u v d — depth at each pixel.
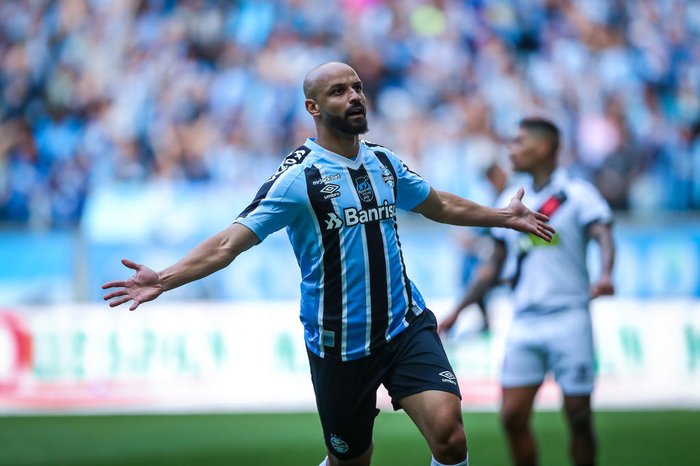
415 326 12.11
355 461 12.80
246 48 40.75
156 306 28.64
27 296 29.92
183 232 32.75
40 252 30.05
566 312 17.23
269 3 41.53
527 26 41.94
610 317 28.33
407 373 11.77
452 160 38.19
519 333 17.50
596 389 27.86
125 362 28.30
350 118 11.41
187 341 28.39
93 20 41.22
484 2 42.28
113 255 30.44
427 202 12.50
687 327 28.48
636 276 30.36
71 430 24.80
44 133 38.72
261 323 28.55
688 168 39.25
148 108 39.12
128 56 40.56
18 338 28.31
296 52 40.62
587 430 16.98
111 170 37.72
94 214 32.75
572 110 39.94
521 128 17.83
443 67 40.66
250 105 39.34
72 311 28.56
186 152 38.00
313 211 11.53
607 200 38.47
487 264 18.23
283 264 30.19
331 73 11.52
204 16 41.25
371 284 11.75
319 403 12.38
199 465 20.38
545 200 17.62
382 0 41.78
